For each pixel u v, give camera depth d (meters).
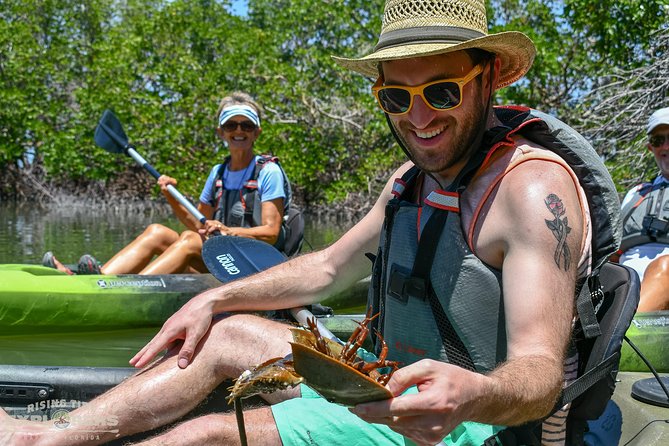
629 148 7.45
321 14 18.20
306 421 1.72
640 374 2.40
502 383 1.33
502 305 1.63
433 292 1.73
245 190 4.99
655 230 4.02
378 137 14.63
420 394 1.23
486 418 1.33
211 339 2.01
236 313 2.16
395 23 1.77
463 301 1.67
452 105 1.69
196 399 1.99
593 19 9.45
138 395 1.95
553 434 1.72
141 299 4.68
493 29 11.55
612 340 1.71
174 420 1.99
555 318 1.50
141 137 15.67
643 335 3.18
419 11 1.74
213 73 16.50
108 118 5.48
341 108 15.29
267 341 1.96
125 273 5.07
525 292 1.52
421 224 1.77
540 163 1.63
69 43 20.94
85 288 4.58
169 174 15.15
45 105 19.12
